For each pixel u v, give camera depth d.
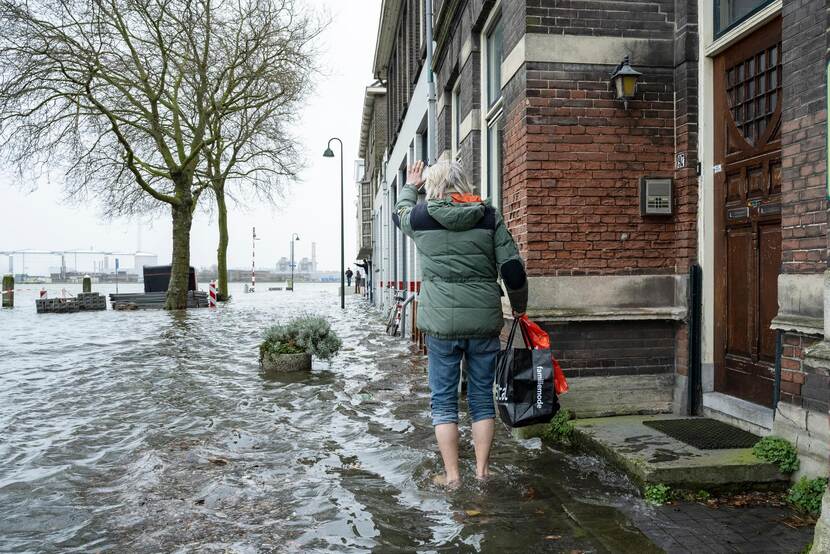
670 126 5.33
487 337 3.78
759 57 4.51
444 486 3.81
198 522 3.34
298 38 23.45
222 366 8.97
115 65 22.34
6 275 28.94
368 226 44.34
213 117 25.89
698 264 5.10
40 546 3.08
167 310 24.84
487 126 7.49
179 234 25.86
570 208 5.27
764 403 4.46
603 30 5.30
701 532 3.15
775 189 4.34
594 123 5.29
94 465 4.41
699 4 5.07
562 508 3.48
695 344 5.06
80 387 7.44
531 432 5.03
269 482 3.96
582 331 5.26
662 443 4.23
